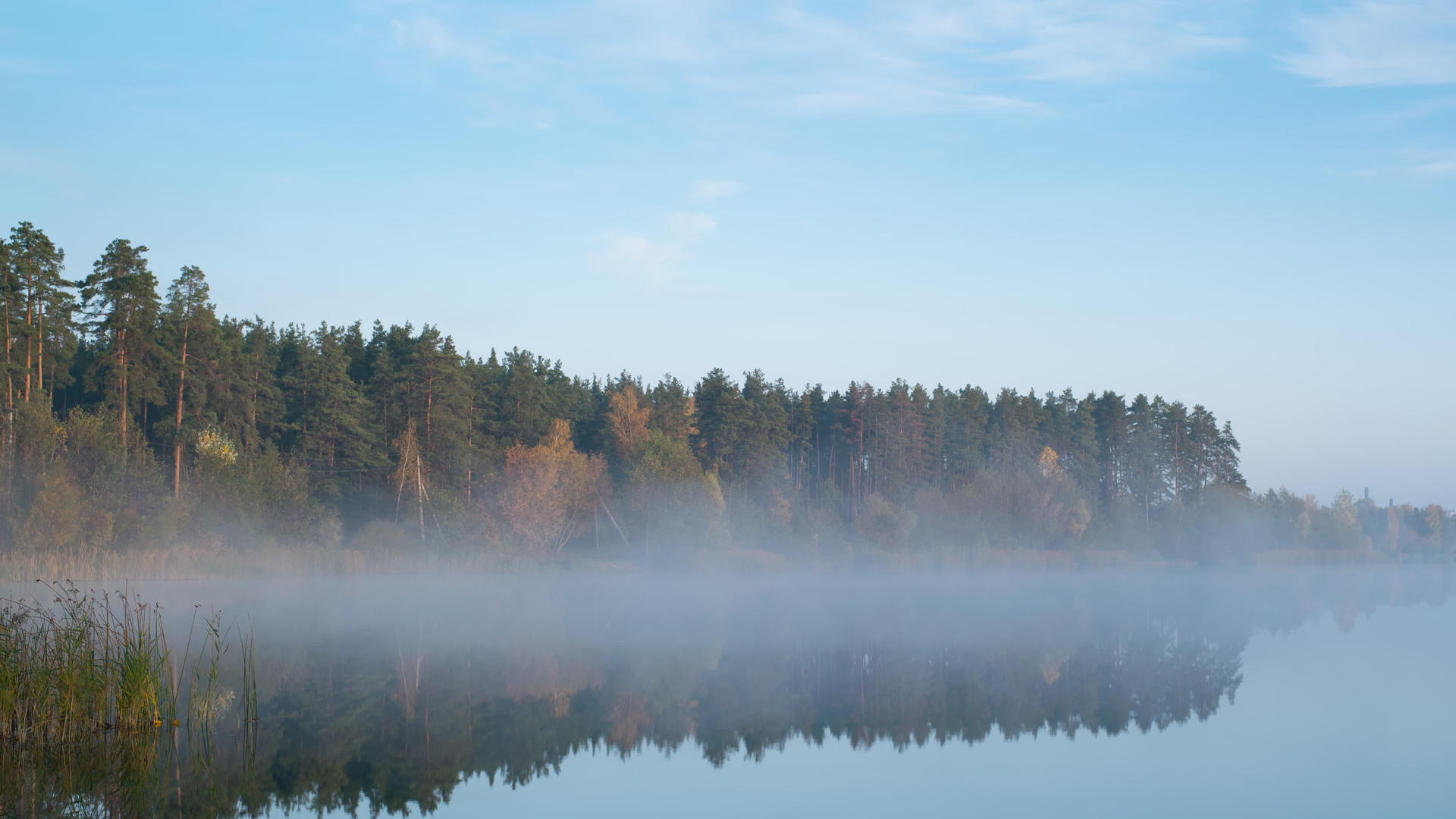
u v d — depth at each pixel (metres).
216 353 66.12
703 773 15.16
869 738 17.45
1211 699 20.89
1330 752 16.48
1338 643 29.70
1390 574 70.62
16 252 55.53
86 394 76.75
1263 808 13.53
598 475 70.44
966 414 108.44
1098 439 111.81
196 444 62.44
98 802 13.35
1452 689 21.91
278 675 22.88
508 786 14.47
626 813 13.24
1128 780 14.88
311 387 75.62
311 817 12.99
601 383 121.88
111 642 18.28
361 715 18.75
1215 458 111.12
